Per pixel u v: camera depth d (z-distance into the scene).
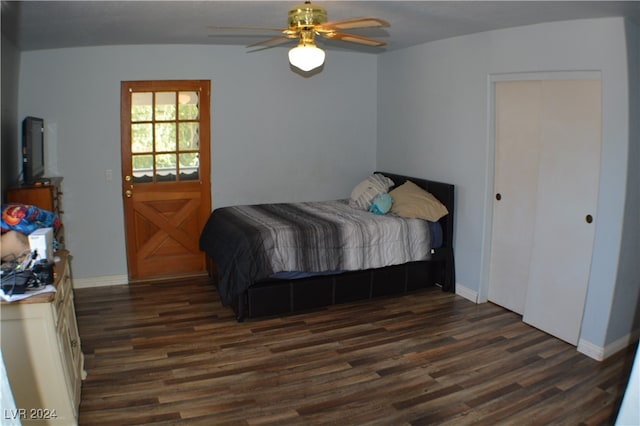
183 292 4.84
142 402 2.94
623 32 3.17
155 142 5.10
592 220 3.52
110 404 2.91
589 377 3.27
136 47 4.90
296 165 5.66
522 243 4.17
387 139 5.75
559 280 3.79
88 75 4.79
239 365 3.39
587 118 3.49
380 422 2.76
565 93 3.62
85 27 3.64
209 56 5.13
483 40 4.24
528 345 3.72
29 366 2.38
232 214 4.86
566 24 3.52
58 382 2.44
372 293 4.54
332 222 4.42
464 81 4.49
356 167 5.95
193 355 3.54
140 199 5.14
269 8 3.17
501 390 3.11
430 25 3.87
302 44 2.93
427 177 5.10
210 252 4.65
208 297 4.70
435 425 2.74
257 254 4.01
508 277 4.34
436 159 4.95
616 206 3.32
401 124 5.46
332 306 4.47
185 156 5.25
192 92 5.16
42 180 4.11
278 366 3.38
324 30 2.93
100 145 4.91
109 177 4.98
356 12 3.36
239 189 5.47
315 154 5.73
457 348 3.67
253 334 3.89
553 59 3.65
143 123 5.04
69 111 4.77
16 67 4.39
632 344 3.71
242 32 4.17
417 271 4.72
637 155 3.32
